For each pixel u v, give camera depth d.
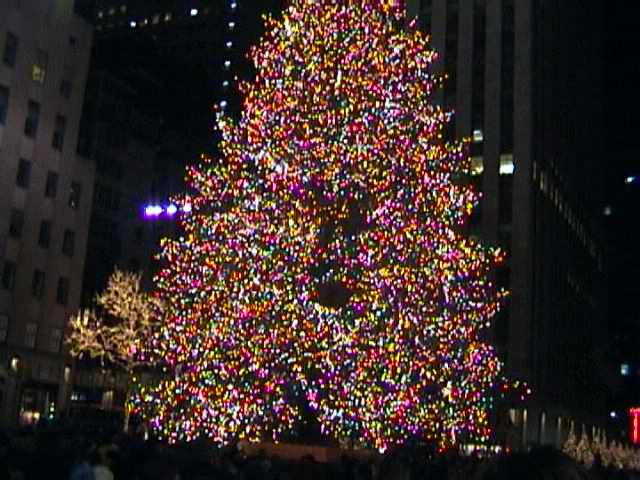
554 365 77.88
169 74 107.81
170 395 32.75
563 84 89.56
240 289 31.58
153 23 139.38
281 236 32.06
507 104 75.19
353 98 33.53
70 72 64.81
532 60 75.69
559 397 78.62
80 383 73.19
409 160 33.84
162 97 104.38
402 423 30.98
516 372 68.06
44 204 61.28
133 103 91.81
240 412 31.05
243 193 33.62
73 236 64.25
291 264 31.70
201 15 136.62
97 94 85.19
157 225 91.19
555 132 84.31
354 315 31.44
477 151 74.88
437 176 34.84
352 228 33.78
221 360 31.67
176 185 97.31
